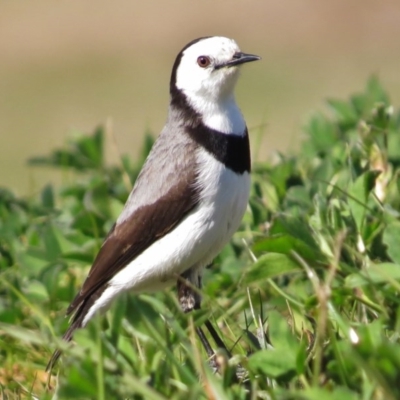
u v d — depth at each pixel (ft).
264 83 124.98
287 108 111.65
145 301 30.19
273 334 29.76
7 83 135.23
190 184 40.22
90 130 111.45
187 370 29.43
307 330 33.45
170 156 41.29
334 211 37.96
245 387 31.53
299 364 28.91
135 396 28.84
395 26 146.61
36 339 32.94
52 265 43.80
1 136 112.88
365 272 34.06
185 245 40.57
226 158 40.34
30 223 51.96
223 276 41.75
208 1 165.27
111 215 48.34
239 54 41.88
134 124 112.37
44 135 112.27
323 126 56.34
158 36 153.48
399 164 47.03
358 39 144.05
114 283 42.06
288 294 37.42
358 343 27.20
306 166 51.26
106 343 29.35
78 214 47.96
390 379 25.95
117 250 41.70
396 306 33.60
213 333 38.86
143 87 130.00
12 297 43.29
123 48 148.77
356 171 43.86
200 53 41.88
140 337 30.81
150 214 40.98
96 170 57.98
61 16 162.61
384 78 123.13
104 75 136.87
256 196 47.42
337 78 125.08
